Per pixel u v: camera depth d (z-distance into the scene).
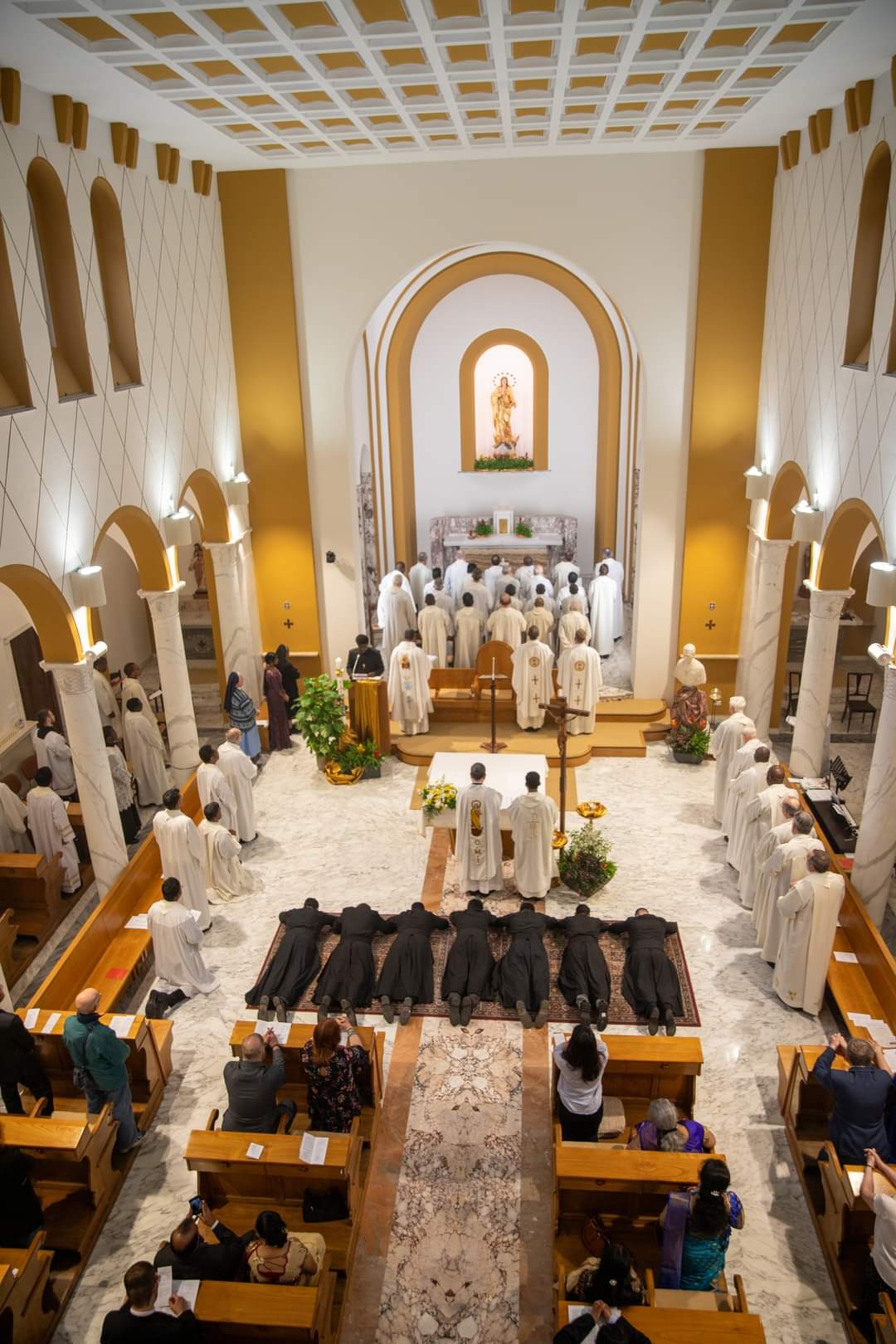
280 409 14.52
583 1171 6.48
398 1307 6.67
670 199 13.19
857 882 9.88
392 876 11.43
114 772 11.93
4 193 8.21
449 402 19.94
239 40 7.54
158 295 11.64
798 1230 7.16
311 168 13.34
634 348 17.55
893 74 8.73
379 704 13.71
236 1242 6.44
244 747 14.09
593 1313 5.27
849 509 10.45
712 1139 6.92
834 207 10.77
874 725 14.83
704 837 12.07
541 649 14.02
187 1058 8.85
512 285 19.06
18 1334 6.11
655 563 14.80
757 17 7.32
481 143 12.05
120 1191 7.58
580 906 9.69
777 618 13.78
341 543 15.17
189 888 10.40
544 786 11.88
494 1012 9.26
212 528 14.08
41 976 10.07
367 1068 7.66
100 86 8.73
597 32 7.49
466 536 19.97
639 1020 9.06
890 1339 5.73
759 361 13.81
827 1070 6.90
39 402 8.88
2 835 11.17
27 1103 8.22
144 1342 5.35
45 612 9.36
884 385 9.37
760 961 9.93
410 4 6.73
